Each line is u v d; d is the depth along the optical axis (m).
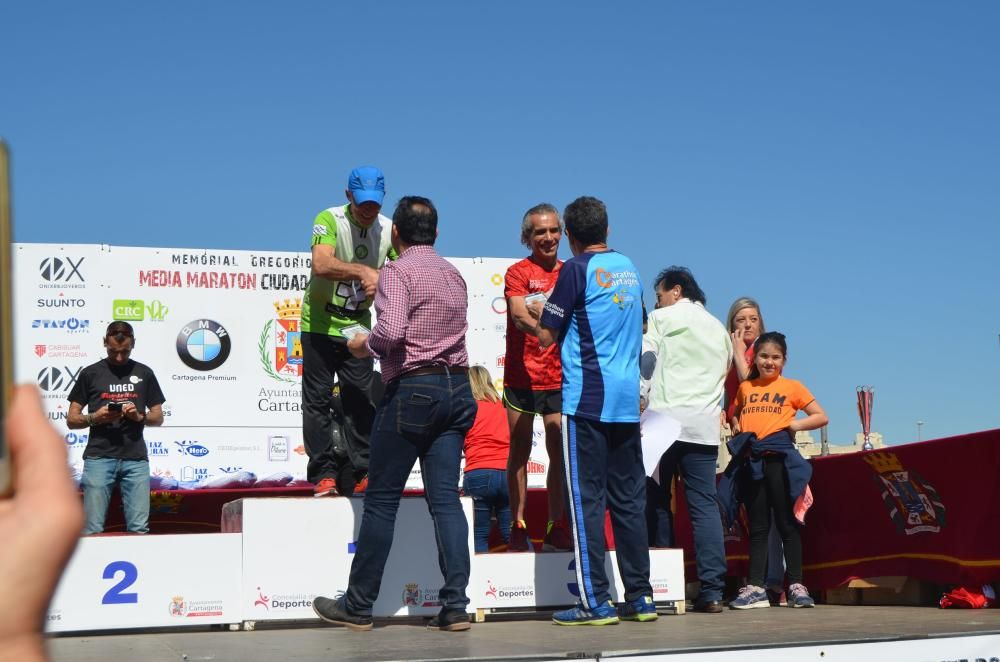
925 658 3.59
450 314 4.38
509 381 5.32
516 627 4.46
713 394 5.51
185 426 8.12
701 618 4.85
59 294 7.94
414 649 3.58
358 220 4.88
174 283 8.16
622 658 3.27
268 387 8.28
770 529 5.82
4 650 0.46
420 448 4.38
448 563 4.36
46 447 0.48
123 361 6.54
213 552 4.61
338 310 4.92
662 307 5.80
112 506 7.97
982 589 5.13
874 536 5.76
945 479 5.24
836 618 4.64
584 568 4.50
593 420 4.54
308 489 8.27
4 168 0.44
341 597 4.47
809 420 5.75
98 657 3.49
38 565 0.47
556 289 4.59
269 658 3.38
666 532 5.68
